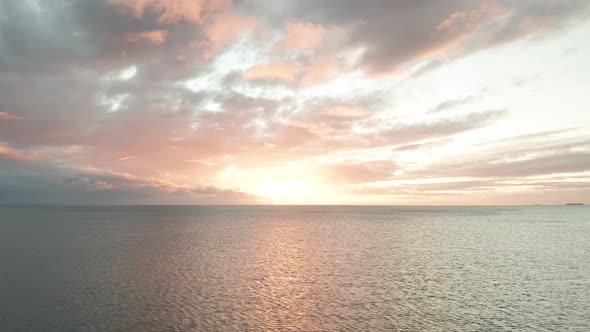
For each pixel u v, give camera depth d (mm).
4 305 32719
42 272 45438
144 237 84125
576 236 91750
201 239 81250
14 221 139375
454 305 34250
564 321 30406
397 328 28688
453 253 63688
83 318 29766
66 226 114750
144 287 39188
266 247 69375
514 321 30359
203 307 32938
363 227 119000
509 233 99188
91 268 48031
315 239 83375
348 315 31375
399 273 47188
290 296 36625
